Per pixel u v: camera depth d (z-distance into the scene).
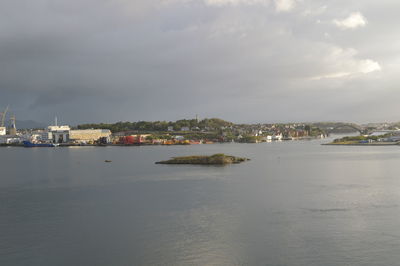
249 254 51.72
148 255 51.78
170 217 70.19
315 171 142.62
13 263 50.00
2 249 54.69
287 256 50.91
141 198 89.06
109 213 73.94
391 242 55.25
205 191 97.50
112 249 54.16
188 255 51.69
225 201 83.81
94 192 98.88
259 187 103.12
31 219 70.12
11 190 104.25
